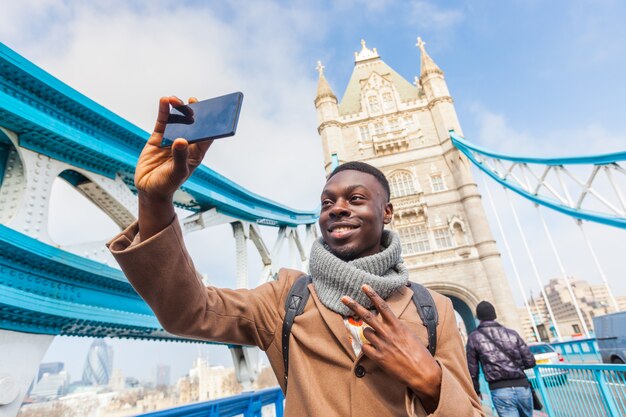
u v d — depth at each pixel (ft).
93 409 220.84
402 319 4.02
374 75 126.31
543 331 134.00
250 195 38.27
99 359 451.94
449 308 4.47
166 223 3.51
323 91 122.62
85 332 16.74
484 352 16.17
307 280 4.72
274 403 14.62
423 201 100.37
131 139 20.94
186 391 270.87
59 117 16.94
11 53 14.65
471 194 98.22
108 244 3.58
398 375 3.04
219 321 4.10
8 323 12.82
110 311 17.06
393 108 119.55
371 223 4.42
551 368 17.67
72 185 19.22
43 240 15.12
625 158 30.66
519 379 15.49
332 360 3.76
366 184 4.60
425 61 120.78
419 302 4.30
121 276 17.70
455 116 110.52
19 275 13.50
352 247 4.33
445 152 106.73
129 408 243.19
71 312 14.82
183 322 3.72
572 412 16.08
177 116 3.26
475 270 90.48
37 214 15.14
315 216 56.34
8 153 15.61
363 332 3.25
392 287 3.99
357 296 3.87
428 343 3.94
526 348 16.02
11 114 14.17
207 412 9.99
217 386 270.26
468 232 95.40
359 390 3.55
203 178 30.76
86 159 18.16
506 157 66.64
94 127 18.85
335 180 4.69
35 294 13.43
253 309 4.47
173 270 3.50
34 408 166.30
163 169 3.14
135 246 3.33
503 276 87.92
